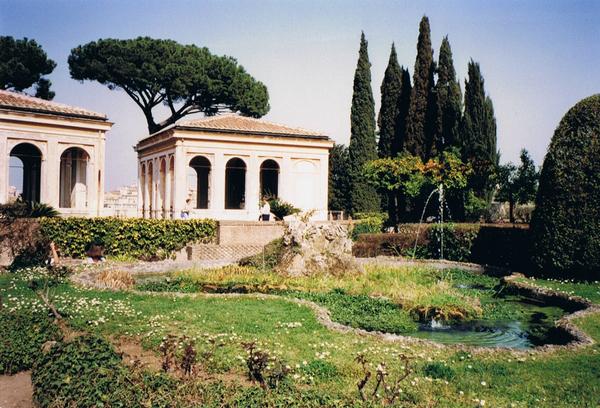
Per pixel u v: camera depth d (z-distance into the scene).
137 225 25.06
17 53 45.50
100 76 45.56
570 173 19.02
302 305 13.34
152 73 45.25
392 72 47.47
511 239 24.03
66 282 16.69
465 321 13.36
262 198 37.84
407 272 20.84
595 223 18.45
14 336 8.89
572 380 7.90
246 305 13.30
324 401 6.14
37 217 23.03
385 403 6.67
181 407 5.90
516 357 9.19
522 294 17.28
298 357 8.80
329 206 52.16
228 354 8.85
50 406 6.20
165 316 11.80
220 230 27.58
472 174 37.41
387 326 12.13
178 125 34.94
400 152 43.78
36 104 30.36
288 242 20.31
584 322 12.02
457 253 26.47
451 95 44.47
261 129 37.91
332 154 52.72
